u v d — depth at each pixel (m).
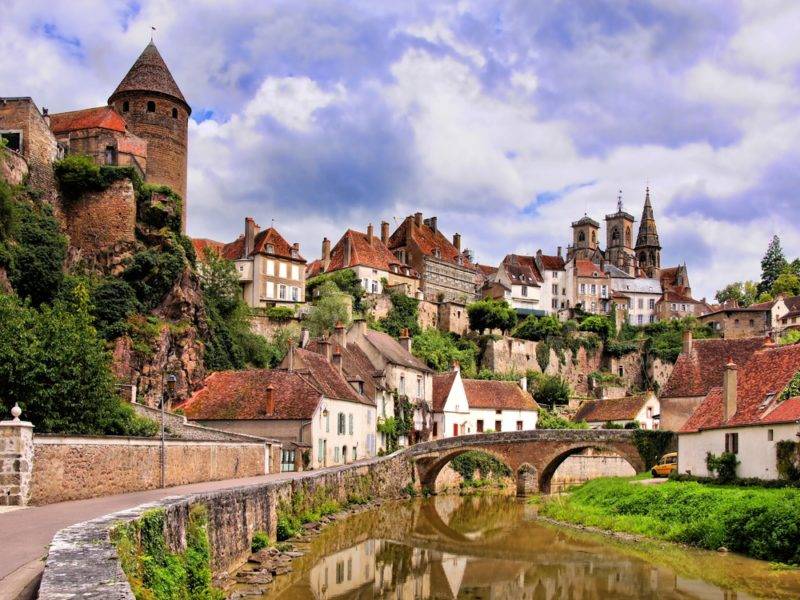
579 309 141.75
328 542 41.19
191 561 22.48
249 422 56.50
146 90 78.00
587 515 52.88
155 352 60.47
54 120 74.00
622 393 127.88
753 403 47.84
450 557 41.03
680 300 157.75
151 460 34.56
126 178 66.19
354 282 110.00
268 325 89.88
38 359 37.81
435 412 86.94
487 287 138.62
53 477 27.09
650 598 31.89
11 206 55.56
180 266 65.62
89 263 64.31
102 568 12.55
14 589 13.95
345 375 69.69
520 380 108.31
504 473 85.31
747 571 35.19
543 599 32.31
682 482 51.97
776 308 135.62
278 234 102.81
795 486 41.88
